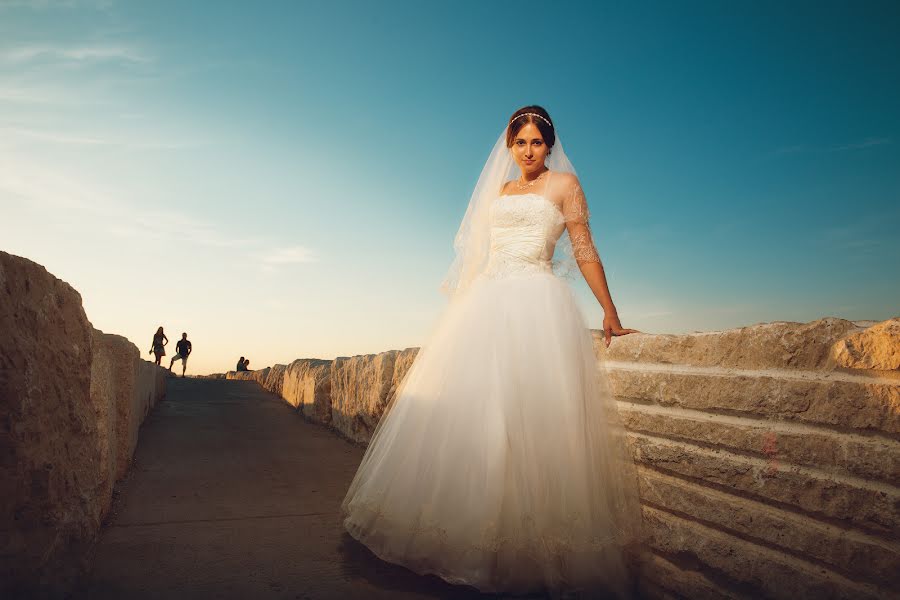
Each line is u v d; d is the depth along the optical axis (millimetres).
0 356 1646
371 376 5402
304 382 8375
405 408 2588
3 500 1667
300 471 4500
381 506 2408
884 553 1463
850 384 1602
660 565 2150
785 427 1771
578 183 2695
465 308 2604
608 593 2127
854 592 1514
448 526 2205
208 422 7051
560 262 2662
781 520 1731
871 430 1547
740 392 1922
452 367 2453
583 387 2346
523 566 2180
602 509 2166
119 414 4016
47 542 1881
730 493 1916
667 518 2133
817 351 1721
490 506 2143
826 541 1596
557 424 2244
